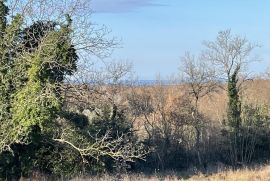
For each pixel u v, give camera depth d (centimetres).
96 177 2509
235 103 4216
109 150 2616
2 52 2308
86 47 2403
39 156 2570
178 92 4319
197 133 4081
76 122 2691
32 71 2262
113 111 3009
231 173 3203
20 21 2323
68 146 2608
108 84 3403
